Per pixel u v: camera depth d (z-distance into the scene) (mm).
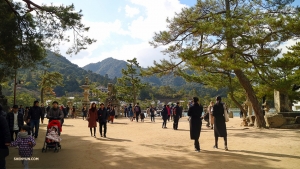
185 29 16562
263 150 8500
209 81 20516
